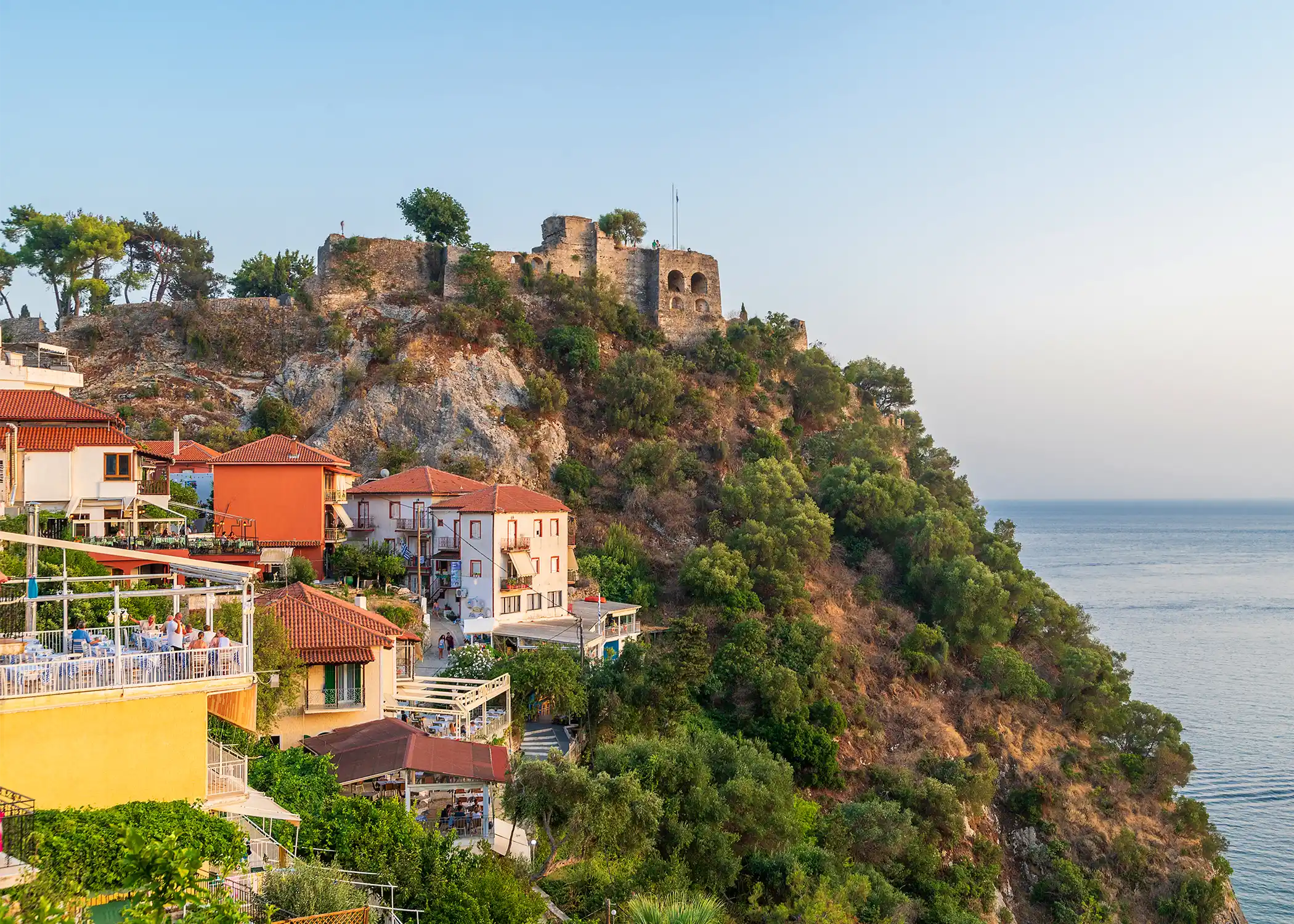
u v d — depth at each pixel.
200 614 40.69
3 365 56.19
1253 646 148.38
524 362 105.94
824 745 67.38
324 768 35.28
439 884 29.30
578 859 37.41
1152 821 76.94
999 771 76.62
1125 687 84.94
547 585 73.38
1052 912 67.25
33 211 111.94
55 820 21.70
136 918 19.78
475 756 39.22
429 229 116.19
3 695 23.06
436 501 75.75
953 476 120.94
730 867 44.03
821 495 100.50
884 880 53.84
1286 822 82.75
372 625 46.47
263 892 25.06
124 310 103.75
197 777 25.84
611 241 121.94
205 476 74.94
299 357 102.56
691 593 83.44
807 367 120.44
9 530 45.06
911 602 92.06
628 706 55.78
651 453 97.56
